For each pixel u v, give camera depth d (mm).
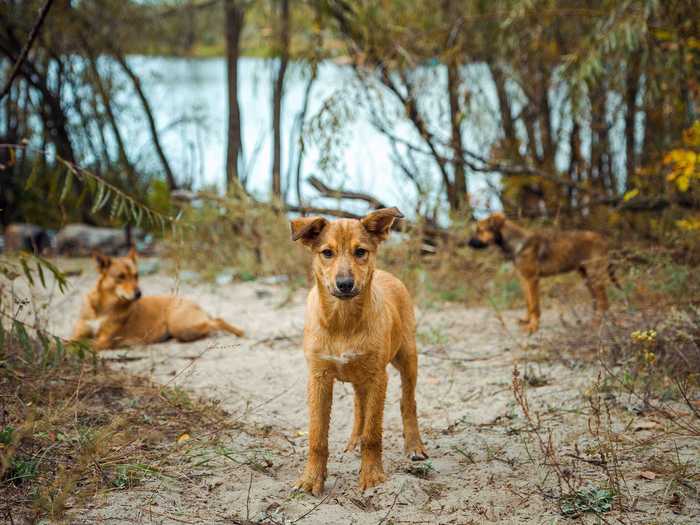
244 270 4883
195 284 4750
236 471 2400
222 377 3139
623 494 2227
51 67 6887
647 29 3879
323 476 2350
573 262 3854
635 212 4539
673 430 2535
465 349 3459
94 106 6676
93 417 2629
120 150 6391
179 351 3488
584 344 3256
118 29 6457
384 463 2486
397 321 2475
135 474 2328
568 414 2711
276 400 2938
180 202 5203
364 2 4516
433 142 4977
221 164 8430
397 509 2221
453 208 4953
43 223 6680
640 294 3621
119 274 3562
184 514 2168
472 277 4395
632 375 2879
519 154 5027
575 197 5039
